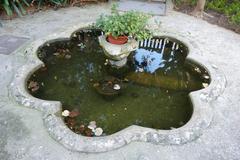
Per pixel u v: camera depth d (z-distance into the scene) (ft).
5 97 9.72
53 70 11.39
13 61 11.51
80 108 9.70
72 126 8.95
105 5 16.89
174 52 13.33
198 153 8.25
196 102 9.86
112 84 10.91
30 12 15.37
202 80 11.46
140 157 7.98
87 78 11.14
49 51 12.44
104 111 9.67
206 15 16.67
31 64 11.15
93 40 13.64
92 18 15.28
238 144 8.65
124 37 11.00
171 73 11.87
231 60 12.71
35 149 8.02
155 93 10.65
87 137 8.23
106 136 8.31
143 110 9.86
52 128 8.48
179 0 17.83
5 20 14.49
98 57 12.45
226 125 9.29
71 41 13.32
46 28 14.07
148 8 16.83
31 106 9.29
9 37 13.10
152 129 8.66
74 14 15.62
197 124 8.92
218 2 17.84
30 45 12.30
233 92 10.80
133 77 11.42
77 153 7.98
